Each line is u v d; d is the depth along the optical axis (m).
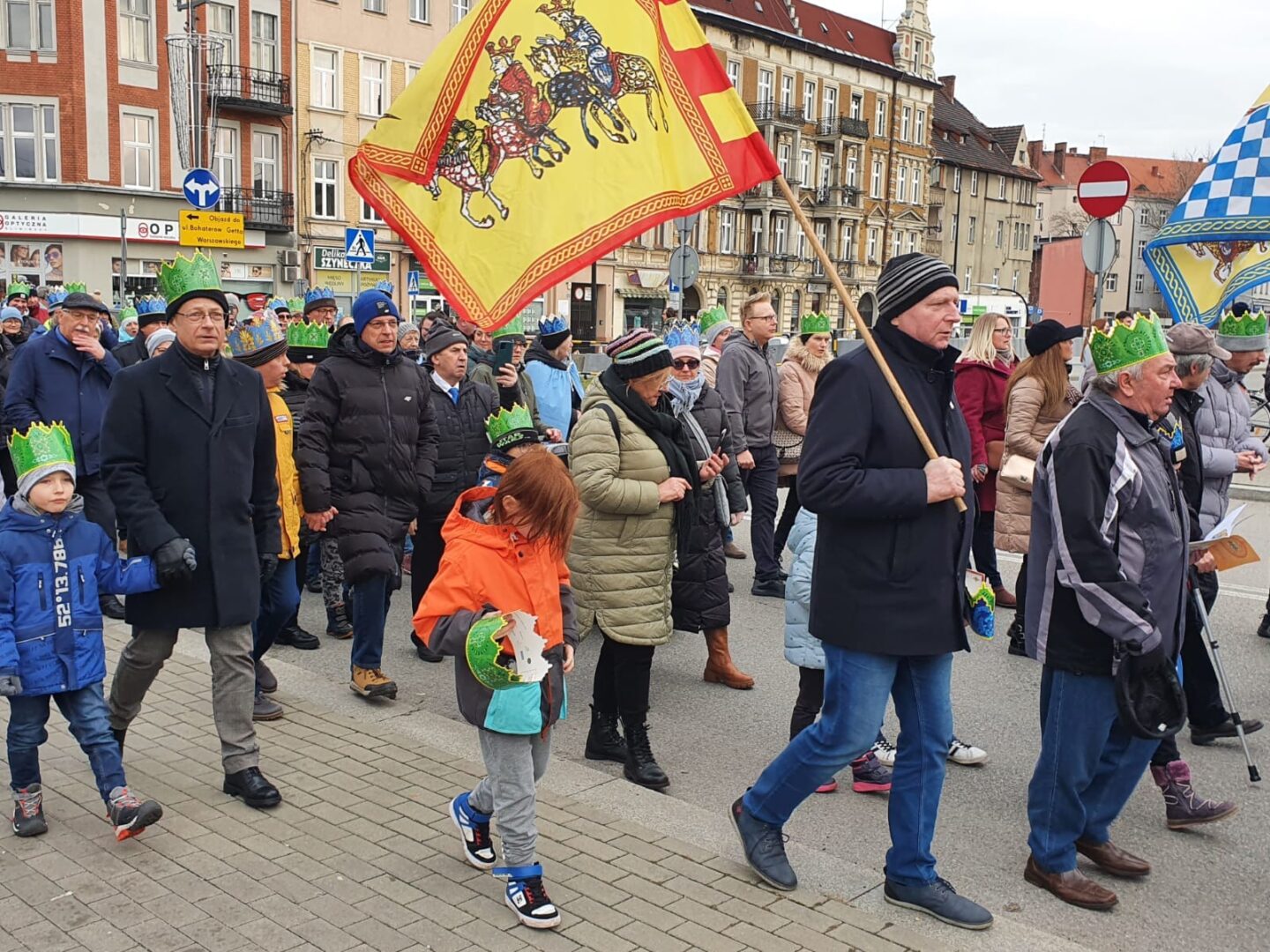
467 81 5.22
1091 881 4.34
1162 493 4.25
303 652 7.45
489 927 3.84
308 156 40.78
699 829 4.67
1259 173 8.34
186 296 4.72
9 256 34.78
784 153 62.69
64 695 4.55
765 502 9.03
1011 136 85.56
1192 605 5.59
